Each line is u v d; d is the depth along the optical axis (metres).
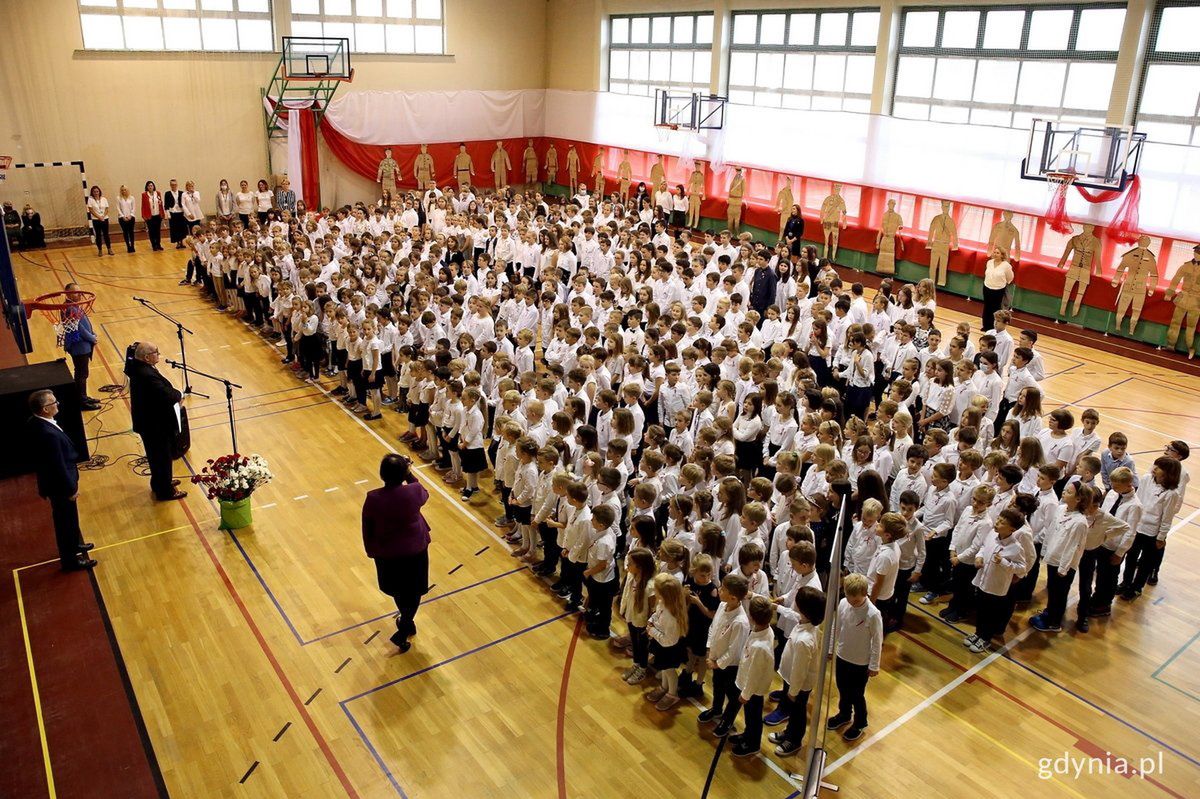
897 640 7.81
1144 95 15.94
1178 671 7.48
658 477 8.08
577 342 11.38
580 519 7.55
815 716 5.01
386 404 12.95
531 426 9.12
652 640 6.66
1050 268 16.92
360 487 10.41
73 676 7.08
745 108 22.48
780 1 22.06
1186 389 13.70
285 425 12.09
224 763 6.26
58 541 8.47
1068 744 6.62
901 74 20.03
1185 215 15.09
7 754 6.23
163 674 7.16
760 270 14.22
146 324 16.12
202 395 12.96
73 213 22.23
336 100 24.67
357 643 7.63
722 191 23.62
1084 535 7.45
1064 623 8.12
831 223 20.78
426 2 26.08
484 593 8.40
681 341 11.68
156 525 9.46
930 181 18.83
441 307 12.62
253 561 8.84
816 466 8.03
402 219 20.95
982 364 10.24
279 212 21.88
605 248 16.78
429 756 6.37
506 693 7.05
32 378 10.38
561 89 28.70
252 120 24.16
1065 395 13.36
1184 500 10.45
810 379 9.53
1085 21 16.58
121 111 22.16
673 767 6.31
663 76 25.83
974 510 7.62
